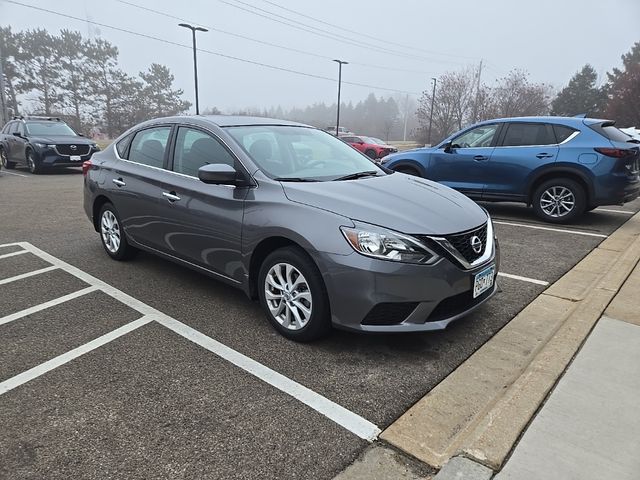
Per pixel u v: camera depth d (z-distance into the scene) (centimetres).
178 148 432
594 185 694
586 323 360
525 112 4053
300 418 262
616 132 720
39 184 1195
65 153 1424
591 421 252
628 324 362
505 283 466
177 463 228
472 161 784
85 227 695
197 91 3039
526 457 226
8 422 256
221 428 253
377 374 306
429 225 311
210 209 383
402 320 308
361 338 353
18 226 698
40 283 459
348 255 303
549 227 712
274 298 353
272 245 354
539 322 379
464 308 329
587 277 483
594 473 216
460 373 306
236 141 388
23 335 353
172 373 305
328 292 314
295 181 361
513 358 325
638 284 442
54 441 242
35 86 4659
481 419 253
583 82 6166
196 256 409
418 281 299
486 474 215
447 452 236
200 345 341
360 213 313
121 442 241
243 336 355
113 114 4997
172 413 265
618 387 282
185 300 420
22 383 292
